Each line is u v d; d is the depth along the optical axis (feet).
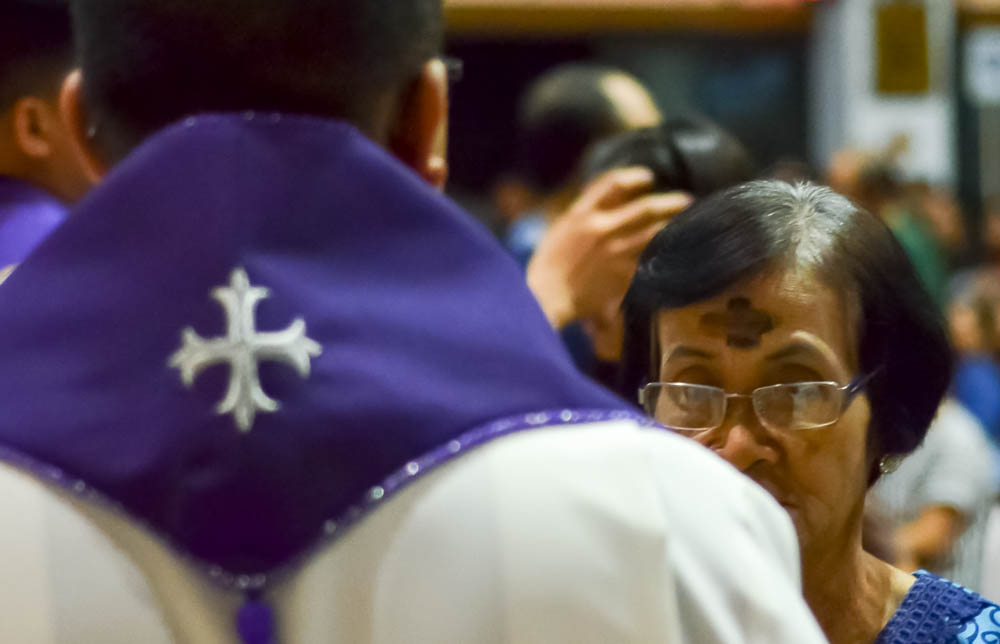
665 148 19.30
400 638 8.45
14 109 16.08
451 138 65.00
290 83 9.18
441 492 8.54
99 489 8.46
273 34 9.11
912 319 13.74
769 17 67.15
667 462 9.09
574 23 64.95
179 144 8.94
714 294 13.19
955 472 31.30
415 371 8.68
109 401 8.58
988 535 31.37
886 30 68.74
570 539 8.59
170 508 8.41
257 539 8.39
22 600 8.32
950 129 70.79
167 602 8.45
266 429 8.42
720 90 67.67
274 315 8.57
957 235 63.57
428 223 9.06
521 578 8.52
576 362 20.11
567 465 8.73
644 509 8.76
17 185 16.19
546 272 18.26
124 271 8.78
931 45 69.10
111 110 9.44
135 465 8.44
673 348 13.55
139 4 9.26
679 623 8.75
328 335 8.60
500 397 8.79
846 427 13.26
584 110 26.71
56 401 8.63
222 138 8.90
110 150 9.57
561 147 26.78
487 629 8.48
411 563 8.46
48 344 8.76
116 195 8.93
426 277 8.95
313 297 8.66
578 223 18.34
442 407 8.63
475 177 65.10
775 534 9.34
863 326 13.48
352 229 8.89
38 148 16.26
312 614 8.41
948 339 13.99
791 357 13.14
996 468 39.42
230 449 8.39
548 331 9.26
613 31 65.41
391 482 8.48
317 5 9.14
